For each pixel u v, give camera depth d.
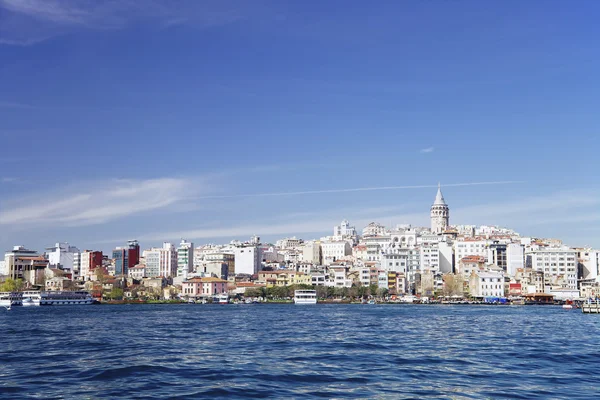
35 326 174.38
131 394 67.38
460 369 85.38
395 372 82.69
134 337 136.00
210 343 121.81
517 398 65.38
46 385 72.94
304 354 102.88
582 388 71.00
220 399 64.94
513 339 129.50
